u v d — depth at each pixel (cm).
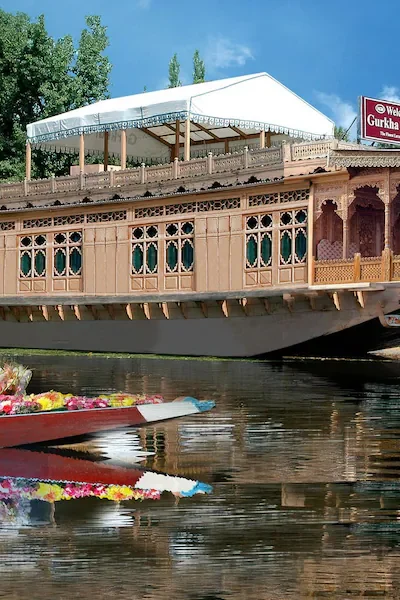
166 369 2531
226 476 1141
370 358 2938
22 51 5019
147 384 2122
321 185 2750
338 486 1087
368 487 1083
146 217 3136
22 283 3456
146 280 3127
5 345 3538
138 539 891
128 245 3180
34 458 1265
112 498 1038
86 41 5244
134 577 795
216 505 1004
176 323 3067
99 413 1326
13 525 937
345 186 2708
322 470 1173
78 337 3328
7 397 1352
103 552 851
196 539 887
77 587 770
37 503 1021
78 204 3259
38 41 5047
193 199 3019
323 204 2784
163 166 3105
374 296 2597
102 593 758
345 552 851
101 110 3466
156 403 1364
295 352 2856
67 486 1098
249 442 1362
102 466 1202
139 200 3119
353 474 1148
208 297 2928
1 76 5047
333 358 2923
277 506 998
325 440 1381
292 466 1195
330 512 976
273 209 2842
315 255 2764
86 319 3300
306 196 2772
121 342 3209
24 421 1314
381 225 3020
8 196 3509
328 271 2697
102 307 3253
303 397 1895
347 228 2744
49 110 4984
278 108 3572
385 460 1231
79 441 1356
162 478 1134
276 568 812
